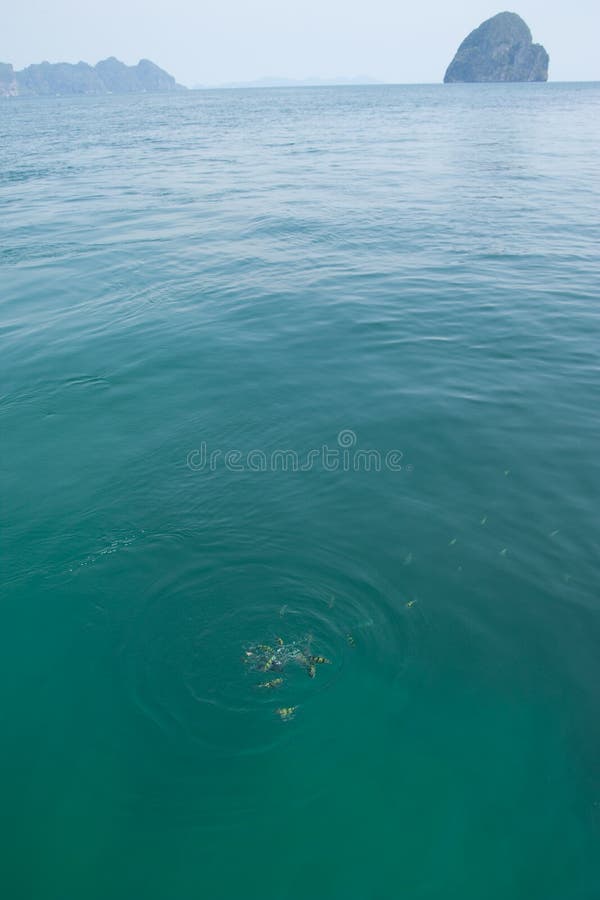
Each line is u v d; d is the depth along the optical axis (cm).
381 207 2570
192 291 1773
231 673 655
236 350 1413
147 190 3088
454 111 7612
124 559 834
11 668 679
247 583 777
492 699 621
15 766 578
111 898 485
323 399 1198
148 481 997
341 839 511
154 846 514
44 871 503
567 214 2405
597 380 1230
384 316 1546
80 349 1462
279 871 493
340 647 680
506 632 696
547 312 1536
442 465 995
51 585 796
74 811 541
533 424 1093
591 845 507
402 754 572
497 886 482
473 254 1977
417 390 1216
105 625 729
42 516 930
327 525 875
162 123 7238
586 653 670
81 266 2014
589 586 756
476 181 3044
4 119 8706
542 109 7556
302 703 618
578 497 911
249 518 898
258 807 535
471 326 1476
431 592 752
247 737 589
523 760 567
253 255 2045
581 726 596
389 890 480
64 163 4038
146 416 1182
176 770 565
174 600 758
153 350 1436
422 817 525
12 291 1827
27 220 2578
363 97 12938
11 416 1203
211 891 484
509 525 860
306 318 1558
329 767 562
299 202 2700
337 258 1986
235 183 3184
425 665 657
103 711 623
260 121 7144
